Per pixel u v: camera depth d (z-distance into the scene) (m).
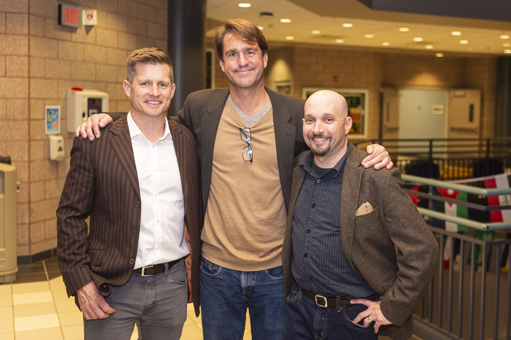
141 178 2.01
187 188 2.10
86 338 2.05
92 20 5.60
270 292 2.18
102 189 1.98
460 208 3.74
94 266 1.99
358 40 11.75
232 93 2.21
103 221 2.03
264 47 2.17
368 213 1.88
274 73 14.00
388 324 1.98
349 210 1.88
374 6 8.14
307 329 2.06
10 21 5.01
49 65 5.31
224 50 2.13
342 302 1.96
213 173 2.20
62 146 5.43
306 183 2.03
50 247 5.48
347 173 1.92
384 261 1.96
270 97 2.24
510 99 15.08
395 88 14.77
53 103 5.39
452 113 15.85
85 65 5.75
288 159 2.16
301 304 2.04
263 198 2.14
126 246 1.97
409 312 1.85
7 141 5.10
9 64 5.04
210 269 2.22
